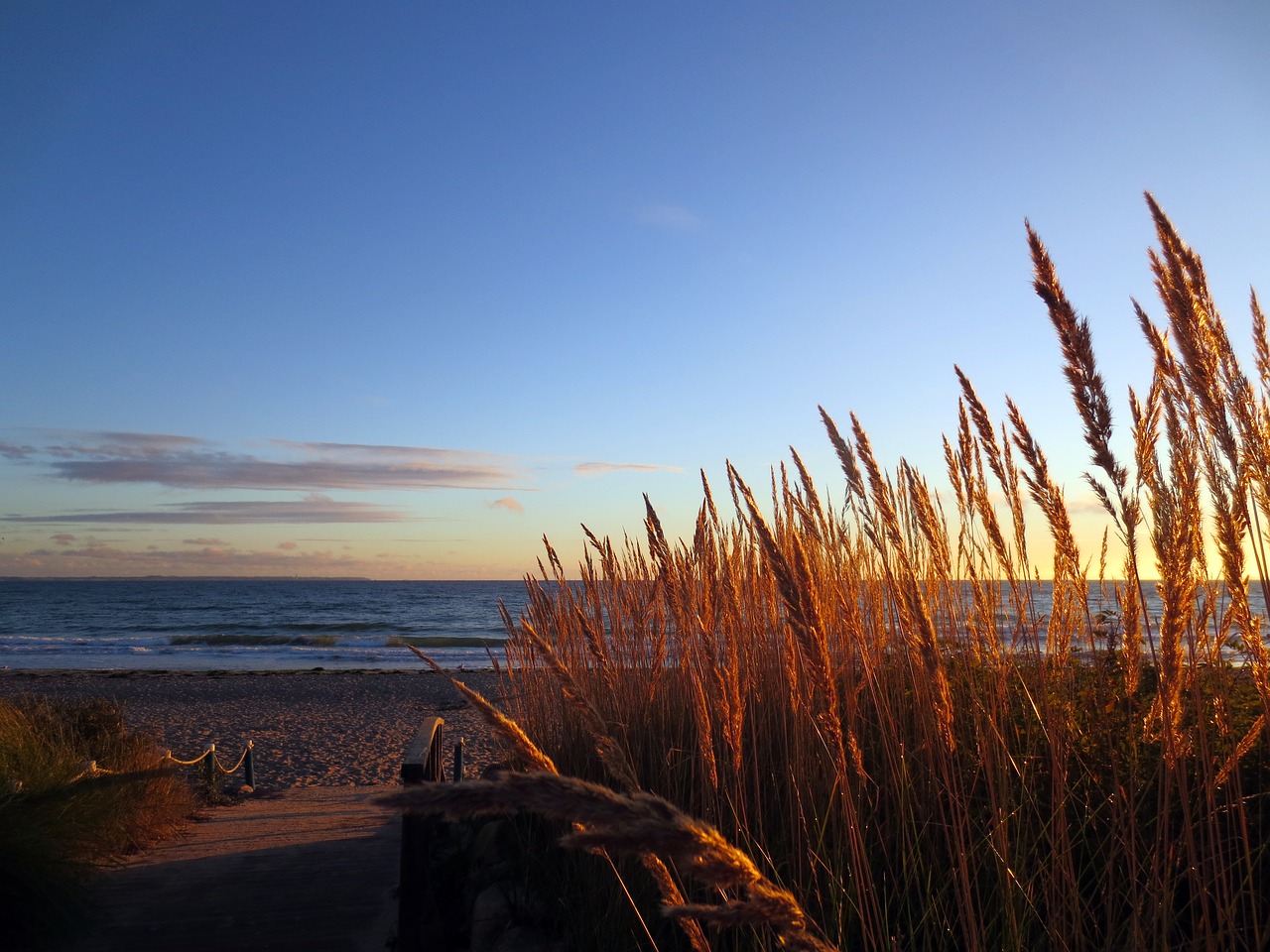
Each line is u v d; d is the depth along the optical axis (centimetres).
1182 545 177
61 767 588
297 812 736
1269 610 173
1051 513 220
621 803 88
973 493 252
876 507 230
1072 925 214
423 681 2436
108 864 543
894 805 280
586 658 491
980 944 212
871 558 351
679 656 360
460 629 4762
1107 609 279
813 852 255
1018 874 225
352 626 4812
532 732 518
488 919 402
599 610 436
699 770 339
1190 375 172
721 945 292
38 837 456
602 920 331
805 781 284
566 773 465
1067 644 236
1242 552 174
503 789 84
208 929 446
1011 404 218
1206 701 235
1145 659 250
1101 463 187
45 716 759
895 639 300
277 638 3906
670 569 309
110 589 11069
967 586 288
